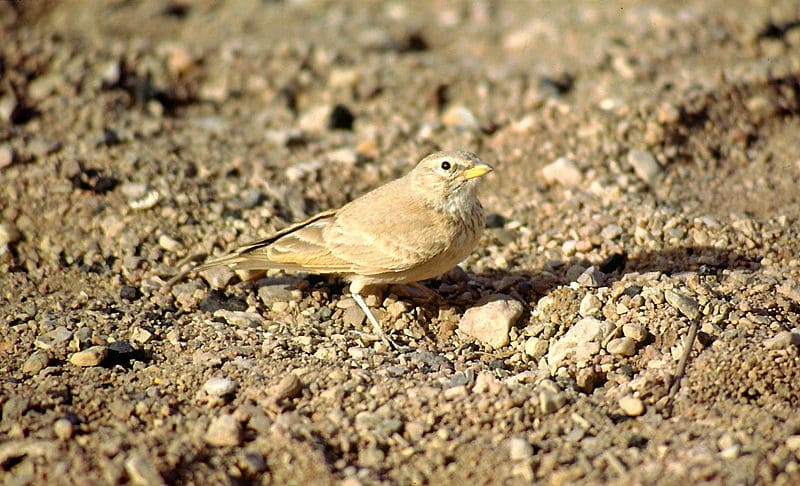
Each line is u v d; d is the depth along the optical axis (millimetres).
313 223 11898
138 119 16750
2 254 13055
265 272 12938
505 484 8602
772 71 17438
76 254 13227
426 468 8875
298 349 10953
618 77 17828
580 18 21344
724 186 14969
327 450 9078
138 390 10172
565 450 8992
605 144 15531
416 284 12398
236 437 9070
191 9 23203
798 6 20578
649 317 10906
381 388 9883
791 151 15812
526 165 15664
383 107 17984
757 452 8594
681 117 15945
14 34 18406
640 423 9445
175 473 8641
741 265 12461
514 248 13594
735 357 10023
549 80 17922
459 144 16266
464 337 11469
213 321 11797
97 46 18703
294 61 19125
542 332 11211
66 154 14875
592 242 13203
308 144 16578
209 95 18469
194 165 15102
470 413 9492
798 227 13266
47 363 10750
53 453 8875
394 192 11758
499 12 22891
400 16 22688
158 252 13242
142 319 11773
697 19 19938
